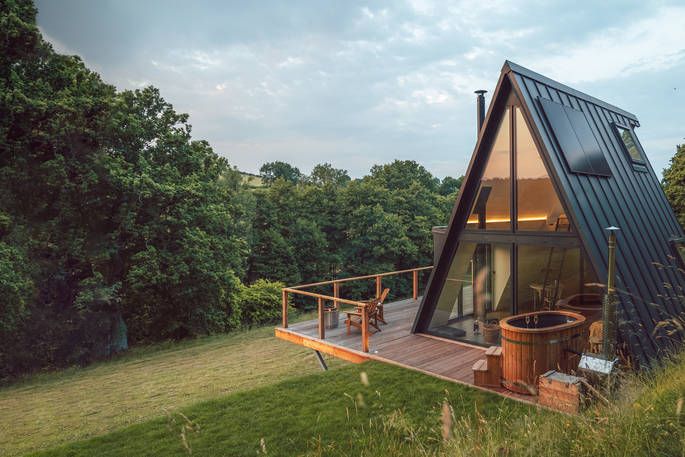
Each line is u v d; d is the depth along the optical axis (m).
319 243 40.44
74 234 18.67
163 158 22.36
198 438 5.33
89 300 18.83
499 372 6.40
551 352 6.04
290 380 7.31
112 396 13.36
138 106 22.16
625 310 6.73
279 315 28.78
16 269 16.83
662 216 10.70
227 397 6.65
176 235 21.09
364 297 42.16
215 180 25.34
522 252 8.26
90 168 17.92
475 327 8.98
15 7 16.44
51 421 11.23
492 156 8.73
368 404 6.10
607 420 3.16
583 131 9.30
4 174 16.30
